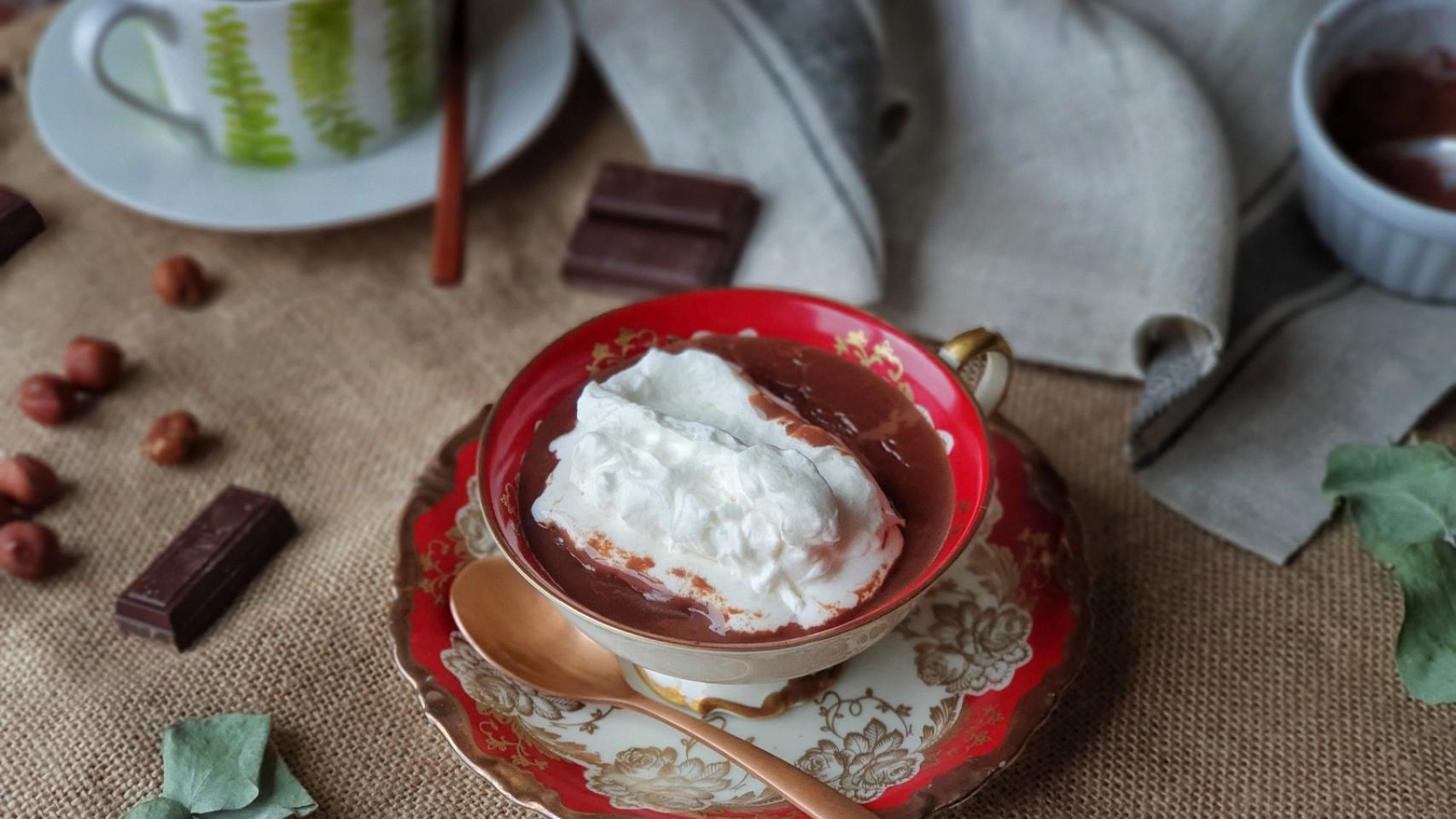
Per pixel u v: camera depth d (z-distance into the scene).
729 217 0.56
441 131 0.59
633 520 0.42
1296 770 0.45
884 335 0.46
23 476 0.50
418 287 0.57
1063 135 0.58
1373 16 0.55
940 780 0.43
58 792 0.45
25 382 0.53
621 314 0.47
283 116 0.56
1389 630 0.48
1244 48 0.60
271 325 0.56
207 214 0.55
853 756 0.44
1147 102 0.57
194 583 0.48
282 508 0.50
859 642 0.42
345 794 0.45
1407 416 0.52
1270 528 0.50
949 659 0.45
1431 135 0.56
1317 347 0.54
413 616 0.45
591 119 0.63
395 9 0.55
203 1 0.52
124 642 0.48
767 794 0.43
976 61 0.60
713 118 0.59
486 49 0.61
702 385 0.44
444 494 0.47
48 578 0.49
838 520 0.41
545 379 0.46
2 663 0.48
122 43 0.60
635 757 0.44
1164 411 0.52
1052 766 0.45
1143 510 0.51
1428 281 0.54
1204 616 0.48
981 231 0.57
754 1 0.61
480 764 0.42
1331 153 0.53
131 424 0.53
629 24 0.61
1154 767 0.45
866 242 0.55
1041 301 0.55
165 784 0.44
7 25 0.65
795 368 0.46
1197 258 0.53
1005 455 0.49
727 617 0.41
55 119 0.58
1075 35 0.58
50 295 0.56
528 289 0.57
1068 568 0.46
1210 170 0.55
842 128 0.58
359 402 0.54
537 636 0.45
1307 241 0.57
